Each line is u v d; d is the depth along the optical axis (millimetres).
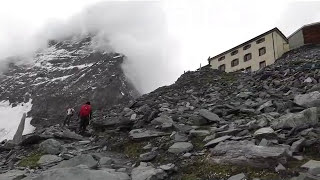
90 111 20000
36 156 14438
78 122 25172
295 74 22719
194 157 10734
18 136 20625
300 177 7637
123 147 14188
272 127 11781
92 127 20672
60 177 9172
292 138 10062
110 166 11234
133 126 17016
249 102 18250
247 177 8469
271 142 9852
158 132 14633
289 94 18328
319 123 10914
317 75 20562
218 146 10383
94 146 15578
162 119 16344
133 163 11891
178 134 13281
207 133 12914
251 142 10047
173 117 17016
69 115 24656
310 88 18203
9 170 12453
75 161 11125
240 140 10844
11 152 16688
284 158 8633
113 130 17469
